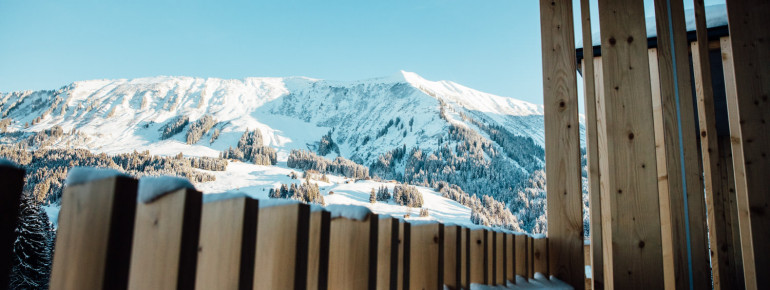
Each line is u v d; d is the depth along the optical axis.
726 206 3.75
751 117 1.89
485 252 1.53
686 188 1.86
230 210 0.64
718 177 2.42
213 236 0.65
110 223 0.46
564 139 2.06
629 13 2.04
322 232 0.80
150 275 0.54
